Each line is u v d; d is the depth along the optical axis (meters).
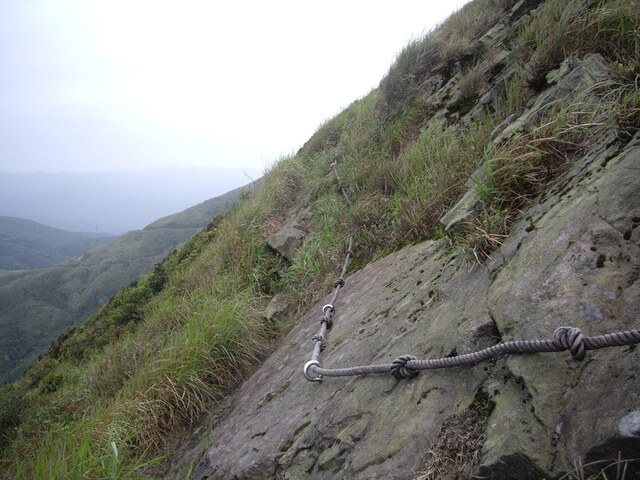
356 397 2.13
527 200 2.44
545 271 1.72
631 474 1.04
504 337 1.63
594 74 2.69
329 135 10.31
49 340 143.50
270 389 3.25
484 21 7.39
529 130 2.89
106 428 3.48
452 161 4.13
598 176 1.96
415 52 7.91
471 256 2.35
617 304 1.39
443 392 1.71
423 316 2.33
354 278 4.44
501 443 1.30
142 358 4.74
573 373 1.32
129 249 183.88
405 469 1.55
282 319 5.04
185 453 3.33
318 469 1.94
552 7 4.51
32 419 4.93
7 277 186.38
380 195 5.63
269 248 6.71
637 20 3.09
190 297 6.39
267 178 10.07
